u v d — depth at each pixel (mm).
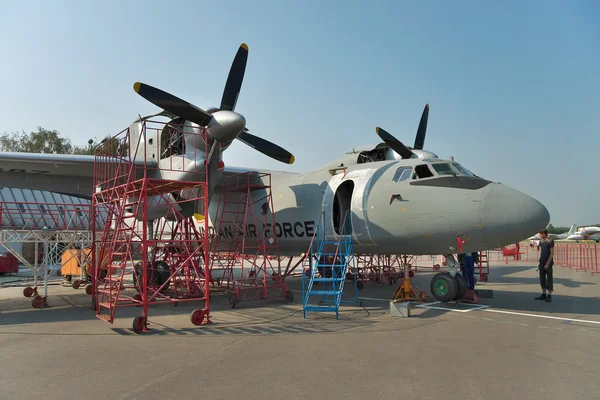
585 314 9047
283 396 4387
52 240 11914
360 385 4695
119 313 9734
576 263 28266
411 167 10609
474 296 10617
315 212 12055
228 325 8195
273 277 12156
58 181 12883
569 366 5344
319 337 7078
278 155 12969
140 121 11797
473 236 9234
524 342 6598
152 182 8555
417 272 21156
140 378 5000
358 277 15555
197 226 17641
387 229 10391
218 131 10250
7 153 10867
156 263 12562
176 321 8641
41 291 14688
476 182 9680
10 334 7520
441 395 4371
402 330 7566
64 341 6945
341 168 12203
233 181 14297
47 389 4648
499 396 4328
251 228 14227
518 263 28062
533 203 9047
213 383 4801
